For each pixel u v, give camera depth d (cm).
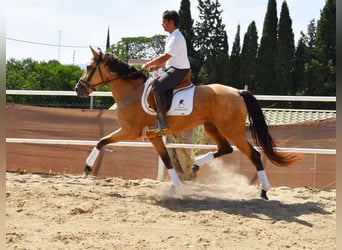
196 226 483
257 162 620
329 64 2958
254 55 3209
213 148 727
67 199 573
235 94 616
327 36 3027
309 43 3384
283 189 707
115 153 806
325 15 3027
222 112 608
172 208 559
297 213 552
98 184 696
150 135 630
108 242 415
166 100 612
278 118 1666
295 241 440
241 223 502
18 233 432
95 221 487
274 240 441
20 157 822
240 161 781
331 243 436
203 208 568
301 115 1683
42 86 2698
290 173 775
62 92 744
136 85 643
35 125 832
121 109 634
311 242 438
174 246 411
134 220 497
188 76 625
